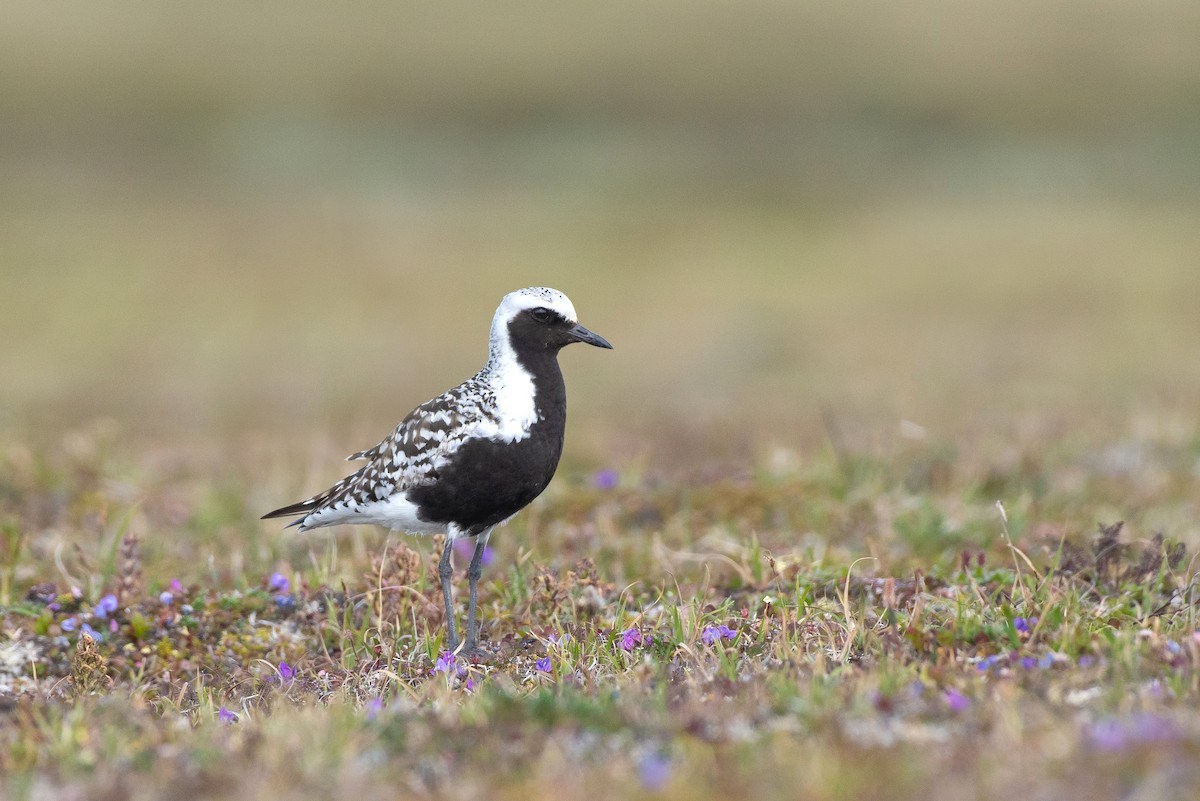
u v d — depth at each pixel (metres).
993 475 12.34
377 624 9.02
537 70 56.97
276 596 9.55
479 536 9.26
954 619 7.93
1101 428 14.96
